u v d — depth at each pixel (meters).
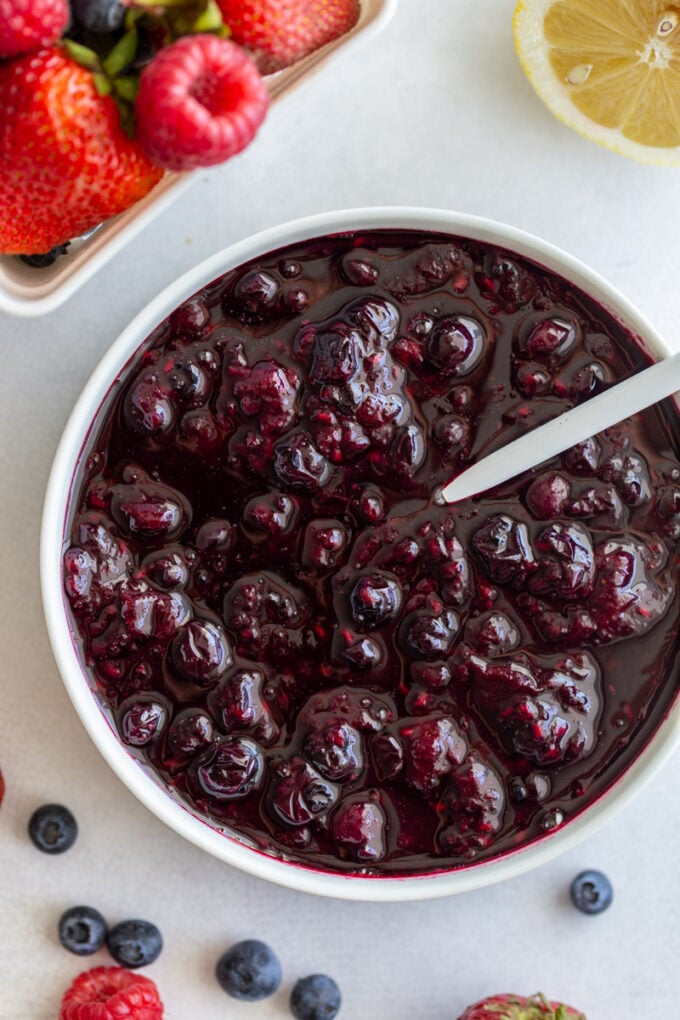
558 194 0.50
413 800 0.46
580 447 0.46
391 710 0.46
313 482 0.46
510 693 0.46
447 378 0.47
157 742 0.46
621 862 0.51
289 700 0.47
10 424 0.50
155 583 0.46
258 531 0.47
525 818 0.47
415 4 0.50
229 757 0.46
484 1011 0.49
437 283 0.47
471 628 0.46
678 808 0.51
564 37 0.48
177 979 0.50
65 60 0.42
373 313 0.46
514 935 0.51
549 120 0.50
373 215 0.46
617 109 0.49
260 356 0.46
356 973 0.51
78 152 0.43
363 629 0.46
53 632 0.45
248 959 0.50
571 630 0.46
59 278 0.45
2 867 0.50
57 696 0.50
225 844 0.46
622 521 0.47
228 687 0.46
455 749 0.46
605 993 0.51
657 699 0.47
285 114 0.50
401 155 0.50
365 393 0.46
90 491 0.46
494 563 0.46
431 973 0.51
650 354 0.46
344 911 0.51
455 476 0.47
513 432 0.47
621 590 0.46
